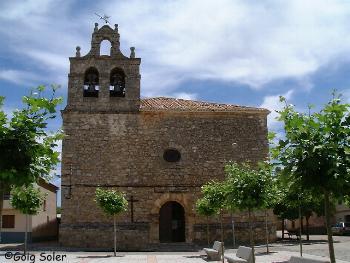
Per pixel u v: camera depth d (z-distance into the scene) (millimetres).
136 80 30438
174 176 29359
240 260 15320
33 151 7832
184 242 28859
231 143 30188
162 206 31531
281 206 32906
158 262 19297
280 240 34938
